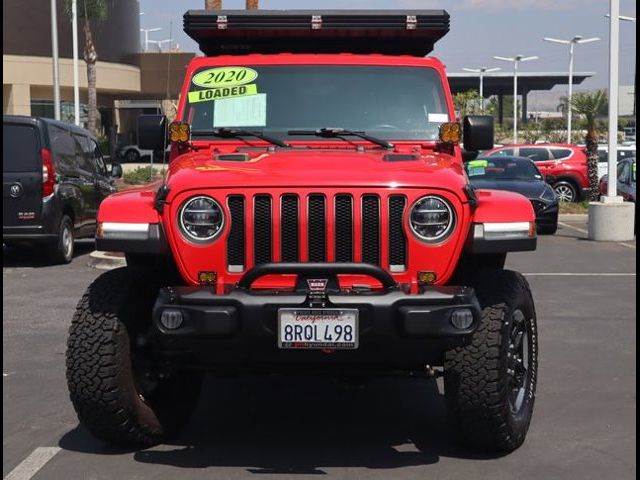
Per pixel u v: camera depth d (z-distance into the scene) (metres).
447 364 5.32
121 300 5.46
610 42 18.22
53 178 14.07
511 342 5.57
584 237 18.83
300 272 5.00
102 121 60.31
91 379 5.34
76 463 5.52
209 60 6.85
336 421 6.40
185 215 5.25
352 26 7.23
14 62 49.53
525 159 20.72
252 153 6.09
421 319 4.90
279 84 6.73
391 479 5.23
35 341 8.95
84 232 15.64
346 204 5.21
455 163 5.98
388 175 5.26
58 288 12.23
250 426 6.29
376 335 4.93
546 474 5.31
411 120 6.63
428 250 5.21
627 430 6.12
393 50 7.67
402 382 7.46
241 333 4.95
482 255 6.18
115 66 55.25
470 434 5.46
